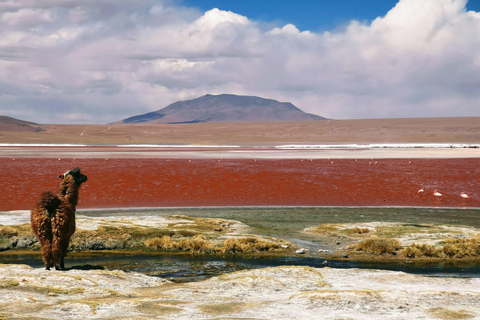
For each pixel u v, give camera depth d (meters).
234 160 69.06
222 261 16.95
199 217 27.94
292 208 32.22
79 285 11.25
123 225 21.81
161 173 50.56
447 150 101.81
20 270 12.35
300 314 8.67
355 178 47.75
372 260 17.39
